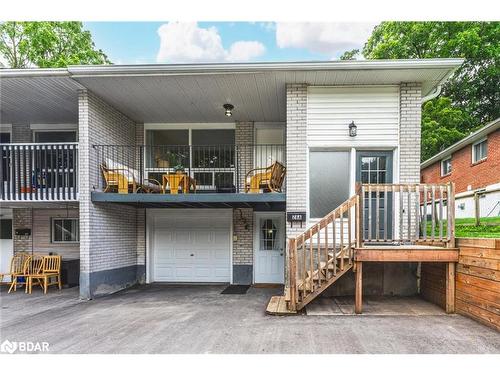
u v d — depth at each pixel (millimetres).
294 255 5379
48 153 7648
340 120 6730
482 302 4527
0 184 7297
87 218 6891
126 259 8500
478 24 18484
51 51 16422
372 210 6605
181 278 9227
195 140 9367
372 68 5977
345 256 5395
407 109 6602
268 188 7441
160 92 7141
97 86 6801
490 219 10867
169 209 9297
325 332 4383
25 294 7484
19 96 7312
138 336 4422
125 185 7199
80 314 5633
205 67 6102
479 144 14227
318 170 6789
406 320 4832
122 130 8547
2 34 15875
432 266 5898
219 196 6910
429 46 19328
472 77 20891
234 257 8938
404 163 6582
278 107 8094
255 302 6527
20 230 9078
